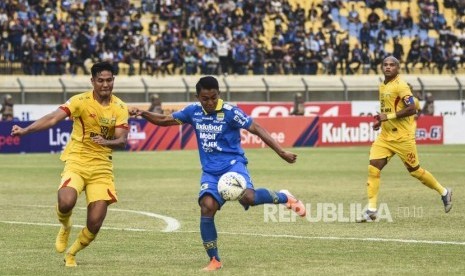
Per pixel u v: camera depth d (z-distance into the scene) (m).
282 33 109.00
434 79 108.56
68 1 105.44
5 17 98.69
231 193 21.69
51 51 97.06
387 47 118.62
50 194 44.53
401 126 33.22
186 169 60.81
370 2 122.38
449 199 34.03
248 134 87.19
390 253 24.59
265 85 101.44
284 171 58.28
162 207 37.78
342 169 59.94
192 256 24.25
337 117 90.31
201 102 22.34
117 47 100.06
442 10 127.06
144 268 22.16
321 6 118.75
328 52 109.62
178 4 109.62
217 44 104.56
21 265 22.66
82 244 22.50
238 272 21.45
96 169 22.59
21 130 22.05
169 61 101.62
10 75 95.44
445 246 25.92
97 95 22.67
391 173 56.56
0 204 39.62
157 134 83.44
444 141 96.31
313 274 21.14
